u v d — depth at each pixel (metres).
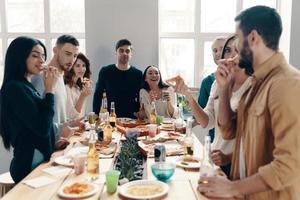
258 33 1.27
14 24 4.62
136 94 3.95
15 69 2.10
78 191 1.58
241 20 1.31
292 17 4.19
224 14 4.64
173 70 4.77
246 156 1.40
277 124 1.20
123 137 2.77
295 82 1.19
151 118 3.24
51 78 2.08
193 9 4.65
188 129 2.40
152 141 2.51
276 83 1.23
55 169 1.95
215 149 1.98
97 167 1.88
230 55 2.19
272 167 1.21
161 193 1.53
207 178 1.50
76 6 4.59
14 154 2.12
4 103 2.06
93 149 1.95
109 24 4.26
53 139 2.28
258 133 1.32
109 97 3.96
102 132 2.60
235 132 1.67
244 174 1.45
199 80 4.73
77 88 3.58
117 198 1.53
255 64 1.33
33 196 1.58
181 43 4.71
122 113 3.93
